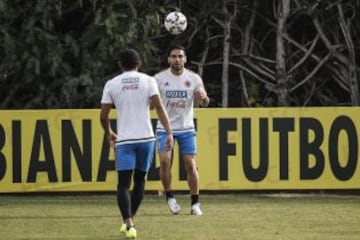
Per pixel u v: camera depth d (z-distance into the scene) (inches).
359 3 2202.3
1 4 1961.1
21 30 1988.2
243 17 2255.2
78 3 2026.3
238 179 1702.8
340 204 1582.2
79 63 2036.2
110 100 1176.2
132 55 1181.7
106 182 1696.6
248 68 2249.0
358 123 1710.1
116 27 1989.4
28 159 1689.2
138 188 1206.9
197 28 2231.8
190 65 2266.2
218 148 1699.1
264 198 1683.1
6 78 2016.5
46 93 2005.4
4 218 1381.6
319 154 1707.7
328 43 2185.0
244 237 1162.0
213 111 1699.1
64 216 1406.3
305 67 2244.1
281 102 2185.0
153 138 1179.3
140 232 1206.9
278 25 2186.3
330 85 2253.9
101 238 1158.3
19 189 1689.2
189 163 1414.9
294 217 1385.3
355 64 2177.7
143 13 2046.0
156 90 1177.4
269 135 1704.0
